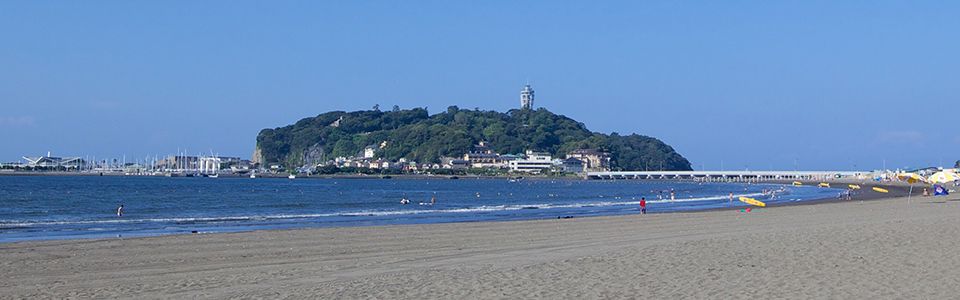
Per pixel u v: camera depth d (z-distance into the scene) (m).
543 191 135.62
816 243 21.78
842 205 64.56
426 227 37.53
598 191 137.88
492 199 94.69
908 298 14.09
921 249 20.02
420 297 14.98
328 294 15.48
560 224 39.91
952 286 15.12
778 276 16.69
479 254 24.58
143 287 17.39
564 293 15.16
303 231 34.78
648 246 23.17
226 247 27.98
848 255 19.34
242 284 17.55
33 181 167.00
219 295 15.91
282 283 17.59
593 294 15.02
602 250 23.53
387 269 20.31
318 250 27.05
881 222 31.33
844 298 14.23
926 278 16.02
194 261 23.88
